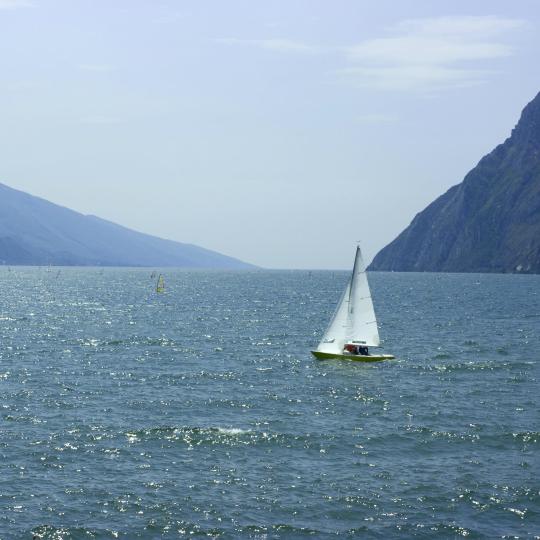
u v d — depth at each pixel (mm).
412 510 35625
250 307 177375
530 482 39312
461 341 103312
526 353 90812
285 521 34219
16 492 37312
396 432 49438
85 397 60375
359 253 80188
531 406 58156
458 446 46344
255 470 41281
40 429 49312
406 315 150750
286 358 84500
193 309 169250
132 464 42156
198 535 32750
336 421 52656
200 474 40500
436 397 61750
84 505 35812
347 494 37531
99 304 187125
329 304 190500
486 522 34344
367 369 76312
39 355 85750
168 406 57219
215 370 75375
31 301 198625
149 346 95688
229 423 51625
